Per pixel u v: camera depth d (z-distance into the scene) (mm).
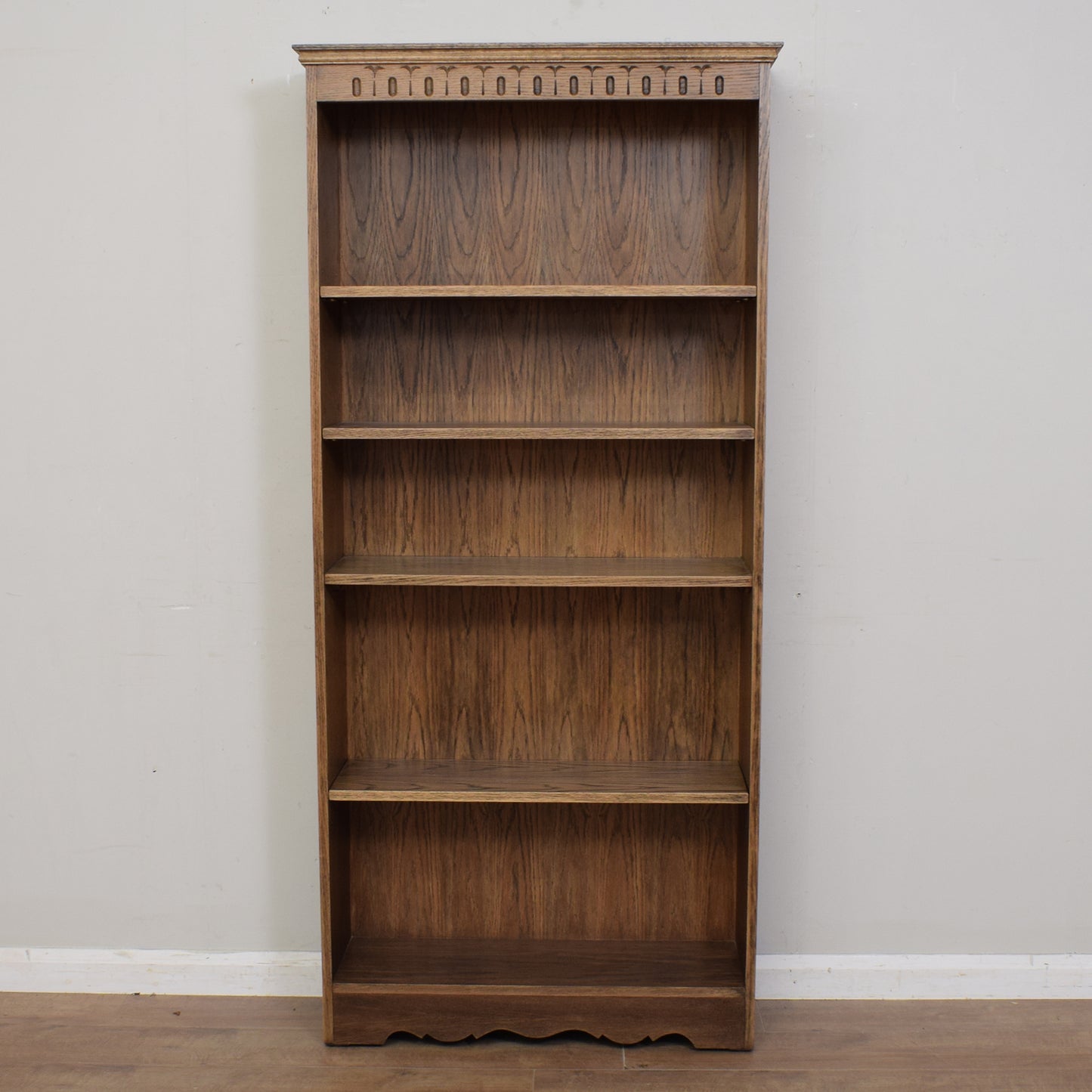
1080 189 2477
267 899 2699
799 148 2475
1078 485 2557
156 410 2574
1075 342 2520
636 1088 2307
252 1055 2432
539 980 2465
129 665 2643
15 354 2566
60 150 2510
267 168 2502
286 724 2646
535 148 2455
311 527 2586
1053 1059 2410
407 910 2668
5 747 2672
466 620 2578
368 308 2500
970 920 2672
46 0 2477
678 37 2461
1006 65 2451
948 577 2582
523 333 2496
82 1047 2463
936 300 2510
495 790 2391
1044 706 2611
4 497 2607
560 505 2541
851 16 2445
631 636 2572
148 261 2535
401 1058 2424
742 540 2508
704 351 2490
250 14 2469
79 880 2703
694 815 2619
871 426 2543
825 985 2678
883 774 2637
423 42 2461
